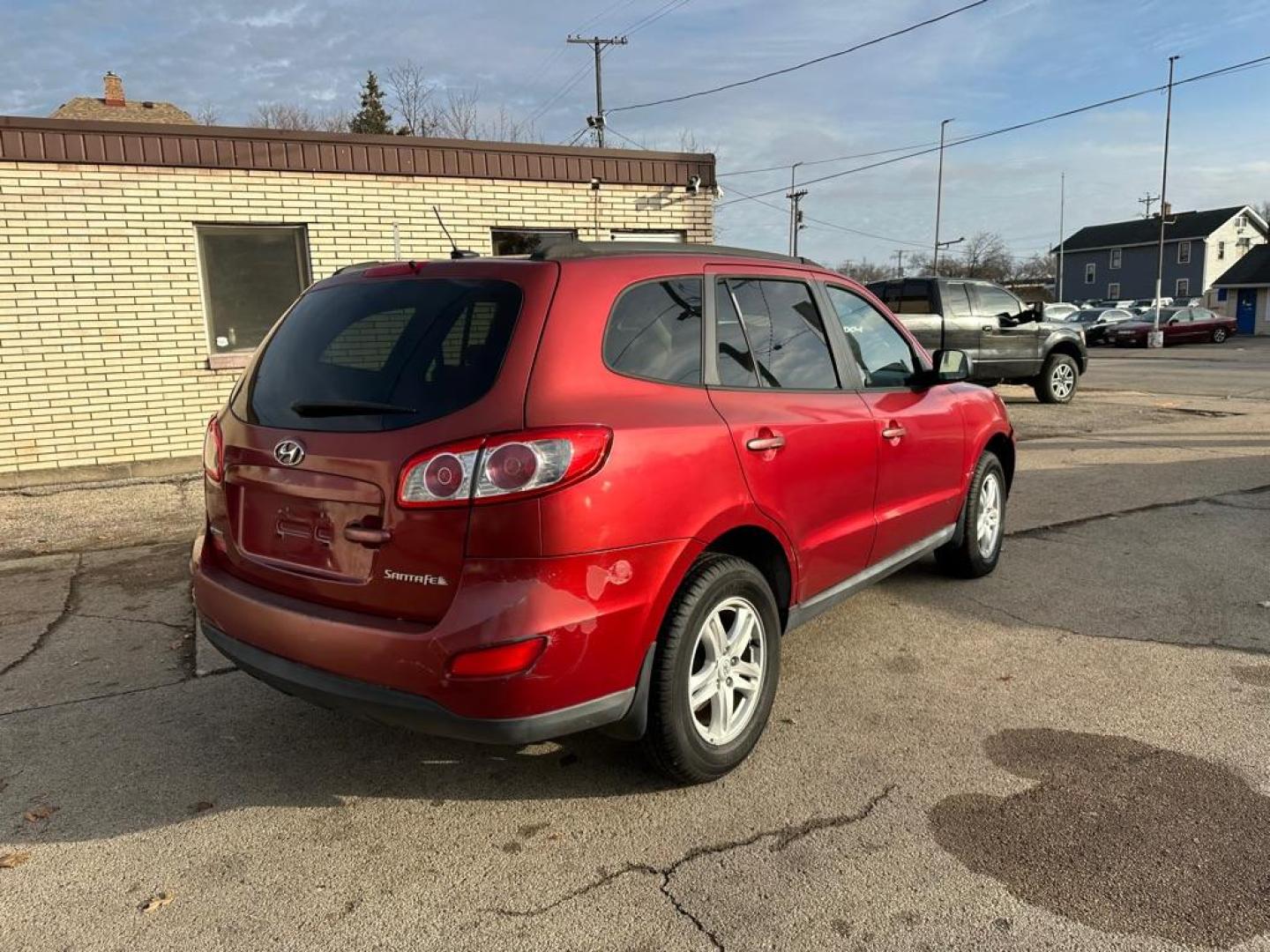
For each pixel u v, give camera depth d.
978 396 5.23
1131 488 8.12
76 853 2.82
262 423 3.03
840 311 4.14
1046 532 6.62
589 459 2.61
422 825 2.98
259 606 2.92
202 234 8.79
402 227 9.55
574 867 2.73
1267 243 51.91
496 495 2.51
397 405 2.72
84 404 8.41
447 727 2.60
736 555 3.37
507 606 2.51
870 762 3.32
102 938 2.43
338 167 9.16
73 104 19.92
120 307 8.45
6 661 4.38
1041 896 2.56
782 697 3.89
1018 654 4.33
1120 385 18.30
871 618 4.83
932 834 2.87
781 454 3.36
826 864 2.73
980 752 3.39
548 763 3.38
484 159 9.83
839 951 2.36
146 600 5.26
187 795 3.17
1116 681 4.00
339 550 2.77
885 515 4.18
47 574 5.78
